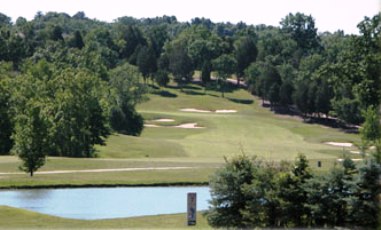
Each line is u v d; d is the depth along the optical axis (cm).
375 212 2353
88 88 8325
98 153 7962
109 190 4216
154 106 14588
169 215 2944
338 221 2389
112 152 8006
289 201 2412
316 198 2397
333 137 9906
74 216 3206
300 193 2414
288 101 13950
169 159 6538
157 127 11212
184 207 3547
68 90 8131
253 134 10338
